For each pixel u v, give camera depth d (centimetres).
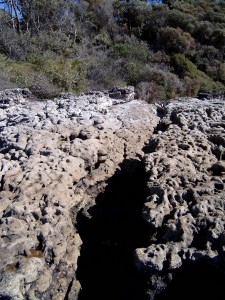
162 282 258
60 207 332
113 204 419
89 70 1600
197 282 263
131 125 578
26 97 837
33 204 326
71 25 2083
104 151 463
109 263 337
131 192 434
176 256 260
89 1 2422
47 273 272
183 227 279
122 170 455
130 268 294
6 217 304
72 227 343
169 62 1938
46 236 293
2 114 634
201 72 1936
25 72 1341
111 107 698
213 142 466
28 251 277
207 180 343
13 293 238
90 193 421
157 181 345
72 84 1380
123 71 1731
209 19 2508
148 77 1631
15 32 1750
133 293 268
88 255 345
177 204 310
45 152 424
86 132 498
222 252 257
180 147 435
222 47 2239
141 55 1945
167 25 2342
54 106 684
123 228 371
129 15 2431
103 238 365
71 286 292
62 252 296
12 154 429
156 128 611
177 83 1609
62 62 1543
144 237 308
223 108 627
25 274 252
